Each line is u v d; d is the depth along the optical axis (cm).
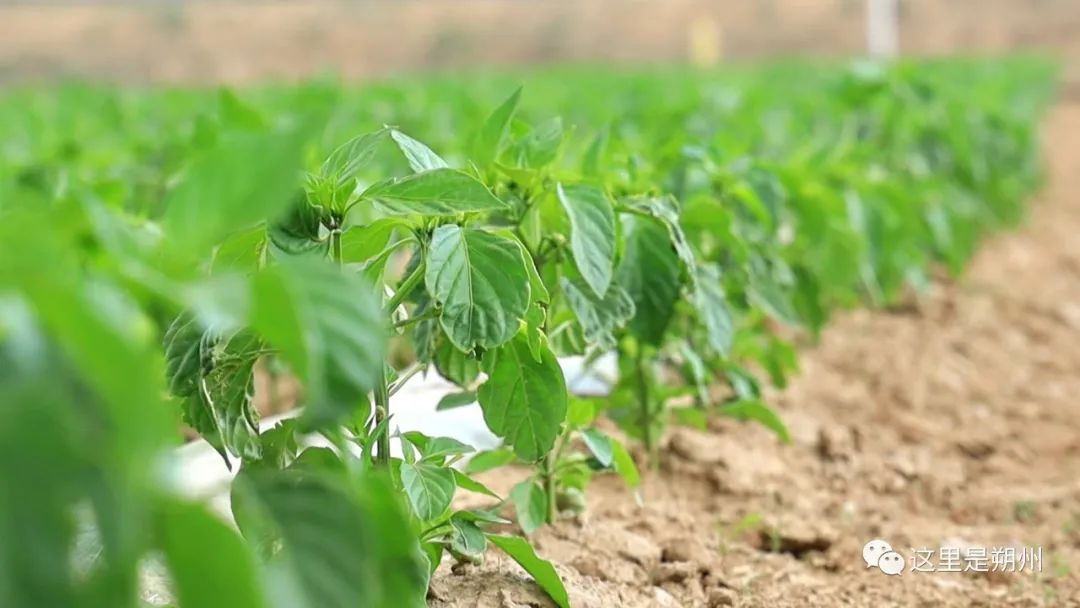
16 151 633
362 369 136
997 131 905
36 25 3431
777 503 384
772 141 718
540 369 247
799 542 353
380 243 241
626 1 3938
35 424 111
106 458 114
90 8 3531
